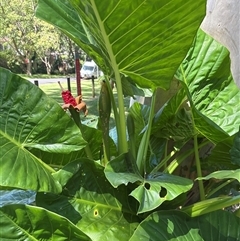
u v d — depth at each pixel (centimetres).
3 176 71
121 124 89
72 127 85
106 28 68
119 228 82
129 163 85
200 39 114
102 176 86
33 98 83
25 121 82
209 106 113
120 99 86
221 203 87
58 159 92
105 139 93
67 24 95
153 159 116
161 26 68
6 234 73
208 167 119
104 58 79
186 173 121
